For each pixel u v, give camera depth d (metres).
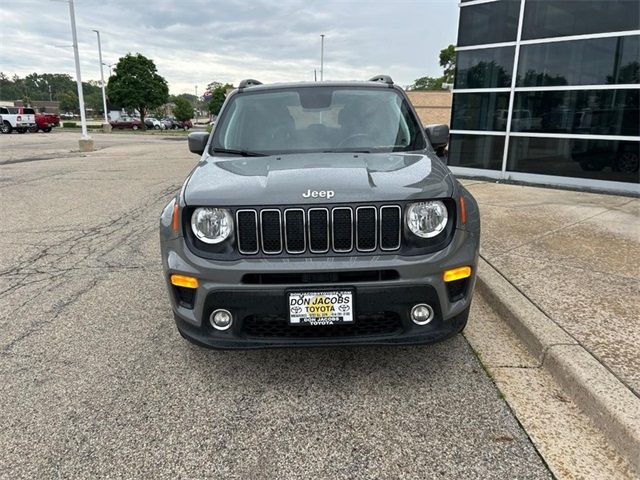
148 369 3.19
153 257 5.59
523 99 9.54
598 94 8.58
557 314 3.50
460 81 10.47
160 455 2.39
